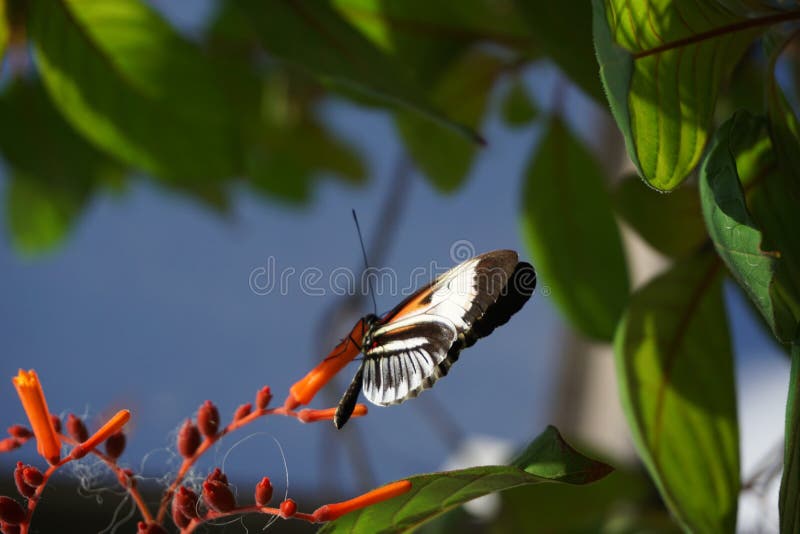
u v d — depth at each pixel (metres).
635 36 1.06
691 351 1.12
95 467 1.10
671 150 1.06
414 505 1.08
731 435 1.11
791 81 1.20
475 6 1.18
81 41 1.17
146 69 1.17
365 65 1.12
